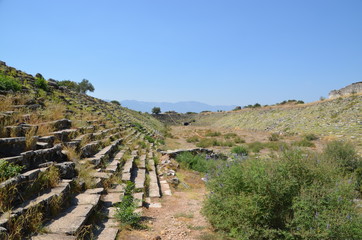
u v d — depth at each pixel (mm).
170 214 6836
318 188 4855
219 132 41781
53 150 6879
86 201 5762
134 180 9188
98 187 7109
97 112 20703
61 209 5180
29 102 10781
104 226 5328
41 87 17266
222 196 5746
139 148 15594
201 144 27781
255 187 5121
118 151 12500
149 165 12469
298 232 4395
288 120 44531
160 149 19875
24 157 5590
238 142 30578
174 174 11672
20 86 12680
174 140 33250
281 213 4852
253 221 4883
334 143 11812
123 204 5984
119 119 26188
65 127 10289
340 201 4648
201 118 89438
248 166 5801
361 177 9023
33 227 4223
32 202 4586
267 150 23062
